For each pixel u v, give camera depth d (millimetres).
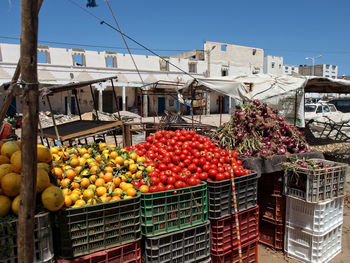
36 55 1851
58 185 3055
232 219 3650
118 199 3000
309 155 5176
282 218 4570
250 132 5227
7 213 2436
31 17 1785
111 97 31156
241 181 3703
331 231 4355
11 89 1885
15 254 2355
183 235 3244
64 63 26844
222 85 8148
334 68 111062
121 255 2922
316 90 10773
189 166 3984
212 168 3818
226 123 5734
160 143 4562
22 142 1889
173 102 33625
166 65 33031
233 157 4500
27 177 1918
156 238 3055
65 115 26547
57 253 2736
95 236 2791
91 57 28094
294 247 4402
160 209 3127
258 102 5566
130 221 2965
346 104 17641
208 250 3455
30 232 1987
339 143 9562
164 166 3865
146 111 30594
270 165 4523
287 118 8820
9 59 24344
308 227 4195
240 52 39219
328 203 4227
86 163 3436
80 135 4883
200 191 3393
